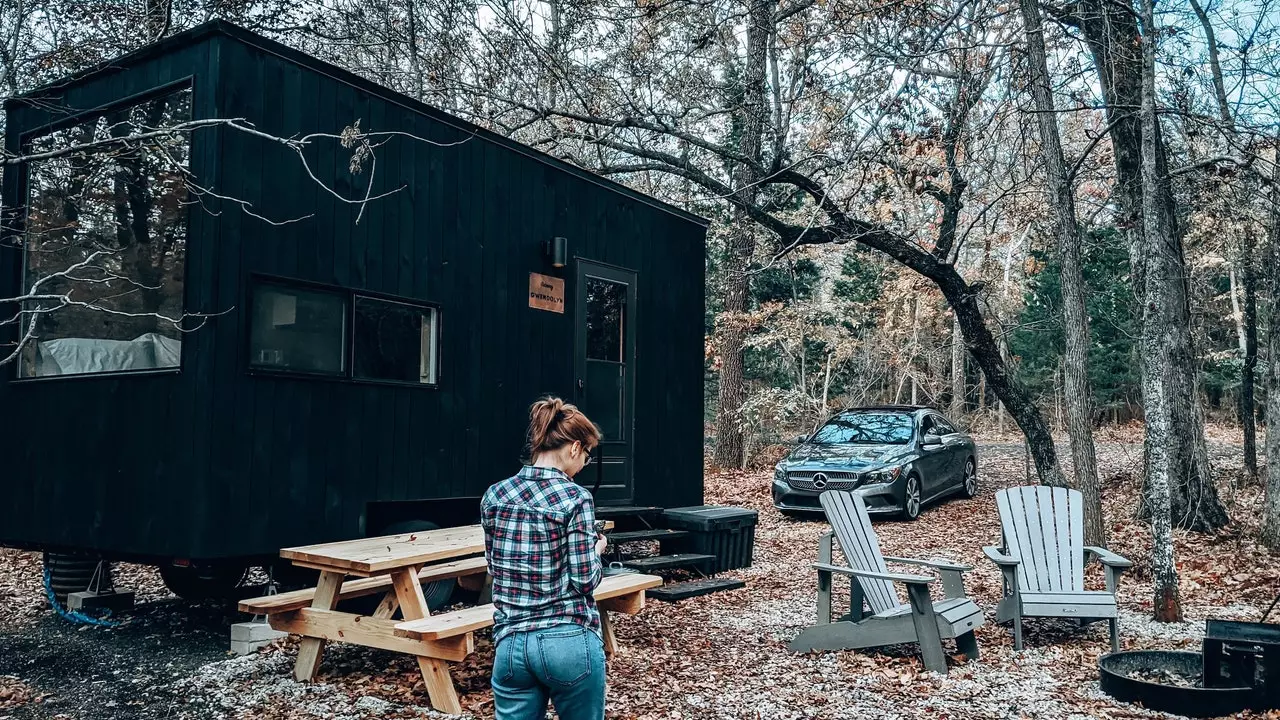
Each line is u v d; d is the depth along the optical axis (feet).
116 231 20.13
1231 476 46.50
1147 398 25.05
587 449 10.52
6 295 22.31
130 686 16.89
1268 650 15.39
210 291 18.03
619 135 41.39
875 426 44.34
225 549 18.08
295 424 19.67
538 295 26.61
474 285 24.49
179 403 18.15
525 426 25.95
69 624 22.08
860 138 33.37
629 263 30.35
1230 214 35.99
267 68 19.36
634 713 15.48
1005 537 22.20
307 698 16.03
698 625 22.17
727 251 66.85
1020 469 59.26
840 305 75.20
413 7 39.01
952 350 82.84
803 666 18.39
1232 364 84.38
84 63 33.04
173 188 19.04
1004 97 31.40
